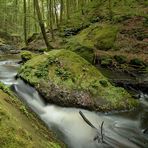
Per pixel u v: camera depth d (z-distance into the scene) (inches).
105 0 1290.6
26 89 350.6
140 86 409.1
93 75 357.1
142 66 565.0
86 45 713.0
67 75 344.2
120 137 262.1
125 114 315.3
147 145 252.2
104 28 854.5
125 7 1107.9
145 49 681.6
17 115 175.5
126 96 343.6
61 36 1052.5
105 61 594.9
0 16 1833.2
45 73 352.8
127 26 838.5
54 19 1375.5
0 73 472.4
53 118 286.2
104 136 258.5
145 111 331.6
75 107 308.0
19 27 2101.4
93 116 299.3
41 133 187.0
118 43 737.0
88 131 265.7
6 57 768.3
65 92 320.5
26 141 136.2
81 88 328.2
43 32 715.4
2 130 131.0
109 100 323.0
